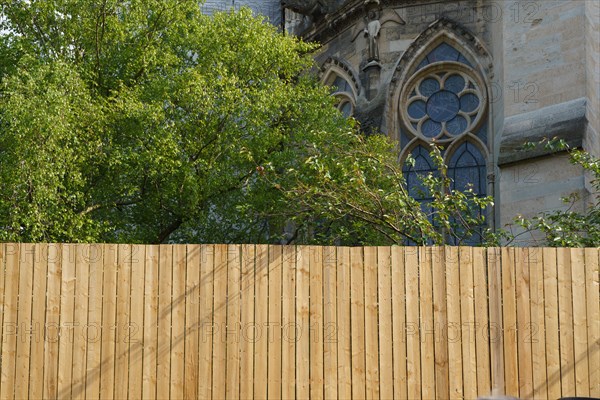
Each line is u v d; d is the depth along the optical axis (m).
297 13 24.16
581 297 7.83
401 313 7.88
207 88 14.97
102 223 13.93
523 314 7.85
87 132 13.93
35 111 12.05
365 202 10.73
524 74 16.89
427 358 7.83
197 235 16.75
